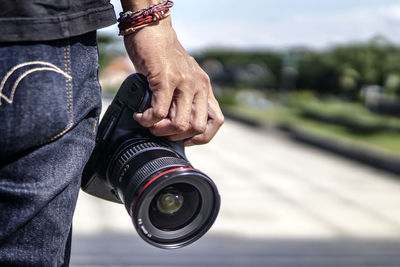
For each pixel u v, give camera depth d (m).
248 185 6.39
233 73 39.94
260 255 3.73
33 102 0.90
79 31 0.96
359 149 9.34
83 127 1.01
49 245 0.97
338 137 11.64
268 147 10.41
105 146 1.21
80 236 3.86
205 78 1.15
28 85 0.90
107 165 1.21
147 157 1.09
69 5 0.94
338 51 26.16
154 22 1.09
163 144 1.18
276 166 8.05
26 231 0.94
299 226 4.64
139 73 1.16
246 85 38.72
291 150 10.14
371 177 7.50
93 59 1.01
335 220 4.95
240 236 4.20
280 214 5.04
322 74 30.00
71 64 0.96
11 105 0.89
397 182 7.21
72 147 0.97
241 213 4.96
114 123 1.20
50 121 0.92
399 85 18.33
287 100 25.97
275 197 5.79
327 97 28.25
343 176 7.47
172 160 1.08
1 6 0.88
